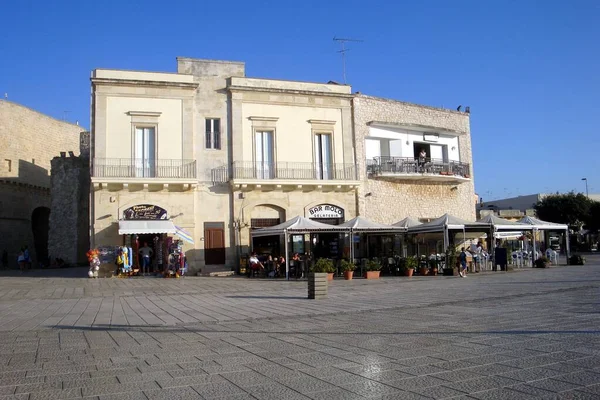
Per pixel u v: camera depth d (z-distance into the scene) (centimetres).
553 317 1066
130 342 921
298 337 933
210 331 1035
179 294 1888
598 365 654
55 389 604
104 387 611
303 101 3156
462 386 580
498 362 689
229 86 2984
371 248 3281
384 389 577
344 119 3244
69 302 1641
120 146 2797
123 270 2650
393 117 3484
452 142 3788
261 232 2697
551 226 3091
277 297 1700
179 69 2958
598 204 5800
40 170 5044
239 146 2978
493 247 2866
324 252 3147
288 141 3100
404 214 3456
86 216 4222
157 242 2811
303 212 3081
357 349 805
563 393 541
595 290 1619
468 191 3797
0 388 611
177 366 717
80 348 866
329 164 3198
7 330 1074
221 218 2930
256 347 848
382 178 3362
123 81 2809
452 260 2619
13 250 4578
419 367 675
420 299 1512
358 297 1633
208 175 2930
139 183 2734
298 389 586
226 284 2270
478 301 1423
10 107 4672
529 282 1995
